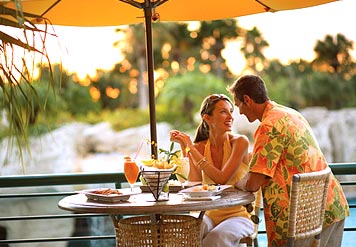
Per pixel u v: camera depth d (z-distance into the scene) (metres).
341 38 22.17
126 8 5.54
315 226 3.90
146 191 4.36
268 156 4.02
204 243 4.38
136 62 22.42
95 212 3.75
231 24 22.36
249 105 4.22
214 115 4.66
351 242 7.81
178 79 22.05
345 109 21.91
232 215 4.60
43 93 15.02
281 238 4.04
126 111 22.19
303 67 22.28
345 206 4.21
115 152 21.27
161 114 21.88
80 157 20.84
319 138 20.56
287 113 4.12
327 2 4.94
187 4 5.55
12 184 5.07
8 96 3.47
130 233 4.00
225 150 4.64
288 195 4.04
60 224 12.68
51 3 4.89
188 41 22.28
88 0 5.41
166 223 3.98
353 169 5.12
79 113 21.78
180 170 4.39
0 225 12.88
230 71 22.41
